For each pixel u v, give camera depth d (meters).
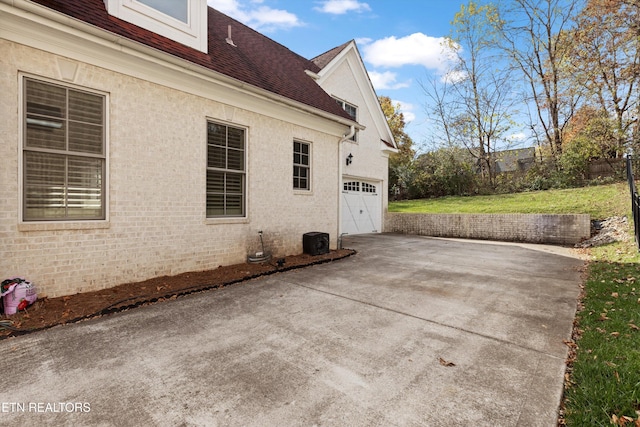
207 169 6.46
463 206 15.62
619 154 15.47
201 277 5.95
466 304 4.67
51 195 4.59
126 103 5.21
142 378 2.71
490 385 2.60
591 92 16.80
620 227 9.45
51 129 4.56
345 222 13.23
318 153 9.09
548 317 4.09
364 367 2.90
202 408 2.31
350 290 5.43
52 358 3.04
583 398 2.33
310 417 2.22
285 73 9.63
